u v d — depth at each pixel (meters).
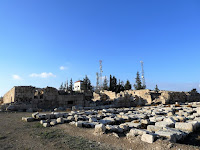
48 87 29.47
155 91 42.19
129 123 12.90
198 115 15.23
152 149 6.95
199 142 8.48
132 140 8.18
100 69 71.88
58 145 7.79
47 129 11.18
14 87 27.03
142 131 8.88
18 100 26.80
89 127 11.77
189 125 10.27
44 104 28.25
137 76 77.19
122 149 7.21
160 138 7.85
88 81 85.50
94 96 42.16
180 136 8.63
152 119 14.47
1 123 13.36
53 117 15.95
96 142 8.22
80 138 8.92
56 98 29.61
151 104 35.62
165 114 18.80
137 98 36.44
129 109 24.95
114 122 13.66
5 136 9.43
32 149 7.30
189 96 43.19
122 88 73.62
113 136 8.98
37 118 15.16
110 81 70.88
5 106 23.64
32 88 28.86
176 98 39.62
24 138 9.04
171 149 6.70
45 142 8.28
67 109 25.36
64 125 12.36
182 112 18.08
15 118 16.00
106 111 20.81
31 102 26.98
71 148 7.35
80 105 28.95
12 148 7.44
